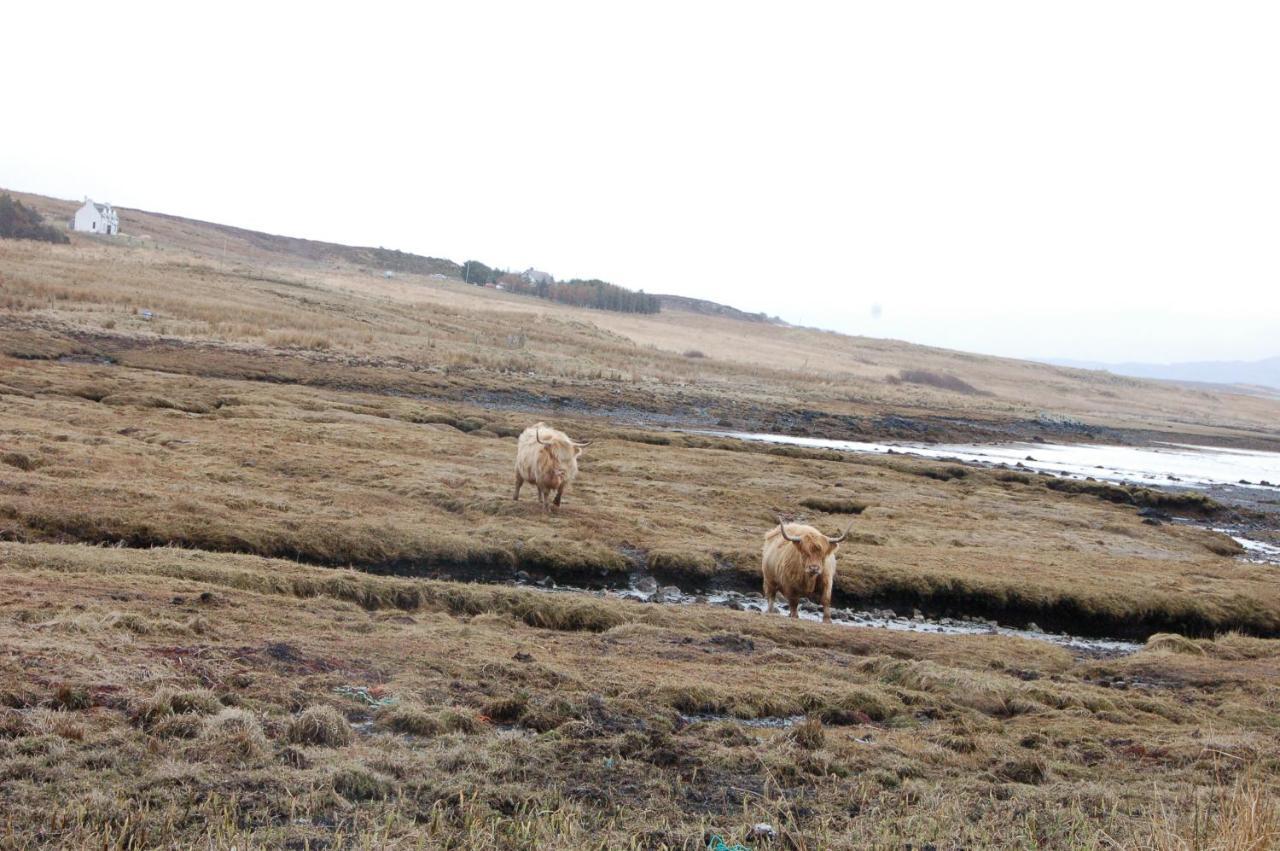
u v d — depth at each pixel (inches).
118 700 331.0
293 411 1469.0
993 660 622.5
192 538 721.6
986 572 954.1
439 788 300.4
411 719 355.3
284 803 275.6
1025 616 888.9
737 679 482.9
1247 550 1387.8
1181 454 3427.7
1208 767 403.2
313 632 472.1
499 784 309.1
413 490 998.4
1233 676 604.4
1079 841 294.7
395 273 7731.3
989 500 1477.6
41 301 2310.5
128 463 930.7
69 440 1011.9
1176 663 637.9
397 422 1514.5
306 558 748.6
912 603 879.7
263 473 1002.1
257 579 592.7
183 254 5152.6
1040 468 2272.4
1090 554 1147.3
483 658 458.6
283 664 404.5
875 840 288.5
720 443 1796.3
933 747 400.5
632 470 1366.9
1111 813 323.9
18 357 1697.8
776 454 1772.9
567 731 365.7
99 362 1800.0
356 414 1561.3
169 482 875.4
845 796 334.0
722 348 5900.6
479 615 593.9
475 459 1264.8
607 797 308.3
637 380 2903.5
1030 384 6683.1
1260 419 7081.7
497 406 2080.5
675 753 353.4
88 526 701.9
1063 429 3828.7
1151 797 352.8
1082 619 893.8
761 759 356.2
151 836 244.5
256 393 1606.8
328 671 407.5
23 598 449.4
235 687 367.6
